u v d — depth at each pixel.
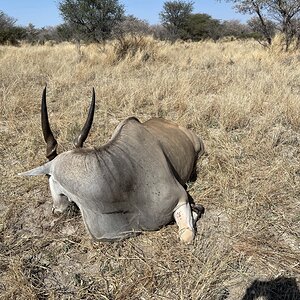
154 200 3.67
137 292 3.29
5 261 3.64
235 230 3.94
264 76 9.52
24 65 11.80
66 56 14.68
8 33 31.88
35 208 4.39
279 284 3.34
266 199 4.38
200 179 4.82
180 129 4.91
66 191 3.60
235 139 5.87
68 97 7.88
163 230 3.88
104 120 6.64
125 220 3.67
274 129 6.20
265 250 3.67
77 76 9.79
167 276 3.43
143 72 10.95
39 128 6.16
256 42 23.83
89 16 19.66
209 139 5.81
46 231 4.04
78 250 3.76
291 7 15.13
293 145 5.73
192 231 3.77
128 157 3.60
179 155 4.39
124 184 3.51
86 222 3.62
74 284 3.40
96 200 3.46
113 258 3.64
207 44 23.19
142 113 7.12
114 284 3.37
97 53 14.56
